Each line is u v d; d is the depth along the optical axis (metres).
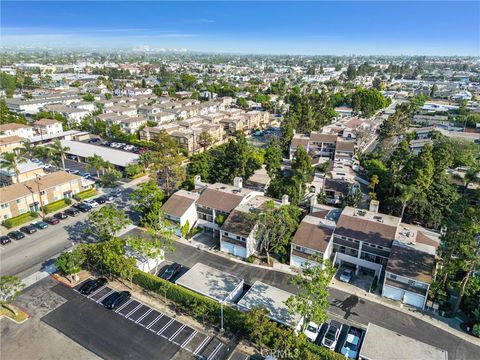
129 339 42.94
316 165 99.00
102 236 59.88
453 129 143.00
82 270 56.19
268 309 44.94
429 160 72.62
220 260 59.88
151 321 45.97
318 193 78.81
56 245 63.34
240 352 41.38
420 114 179.25
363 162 98.25
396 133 133.38
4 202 69.94
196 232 67.94
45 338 42.78
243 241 59.56
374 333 41.59
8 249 61.84
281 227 56.53
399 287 49.66
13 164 80.50
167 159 79.31
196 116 153.12
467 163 98.81
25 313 46.62
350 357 40.53
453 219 48.84
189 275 52.00
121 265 49.56
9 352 40.66
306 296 41.41
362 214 60.91
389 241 53.84
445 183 75.88
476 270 48.59
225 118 153.12
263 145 129.50
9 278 44.59
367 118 169.88
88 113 154.88
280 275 56.16
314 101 156.50
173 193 74.44
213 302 45.16
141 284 52.22
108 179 87.69
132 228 69.00
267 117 170.38
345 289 52.94
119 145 120.25
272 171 93.62
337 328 44.19
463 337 44.38
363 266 55.75
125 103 178.75
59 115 143.38
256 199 69.88
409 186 66.06
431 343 43.34
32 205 75.38
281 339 39.03
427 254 50.91
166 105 171.12
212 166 87.62
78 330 44.16
